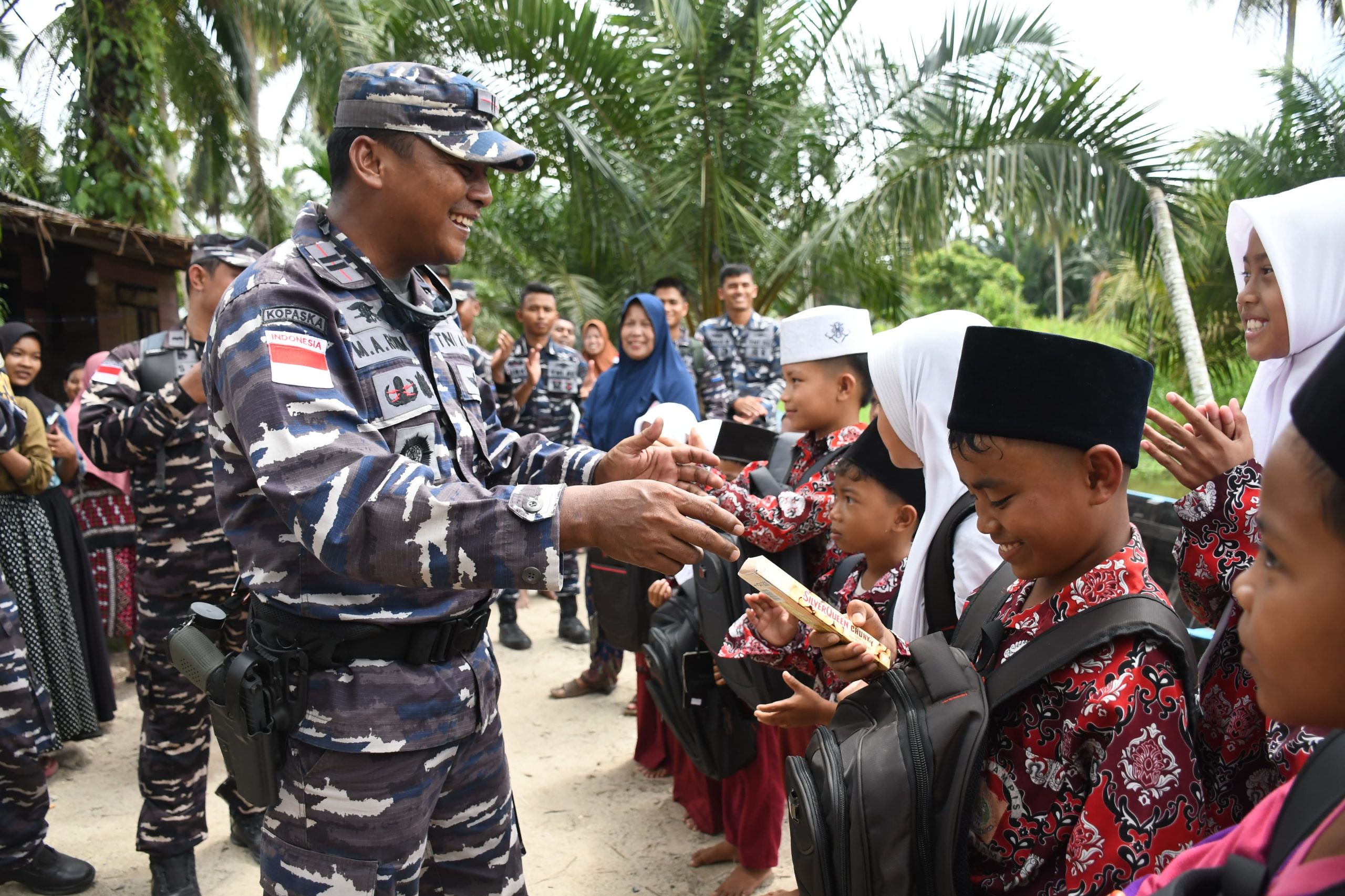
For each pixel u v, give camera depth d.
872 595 2.12
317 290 1.63
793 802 1.38
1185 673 1.22
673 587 3.20
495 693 1.90
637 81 8.55
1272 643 0.67
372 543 1.44
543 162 8.86
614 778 3.73
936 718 1.29
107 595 5.02
